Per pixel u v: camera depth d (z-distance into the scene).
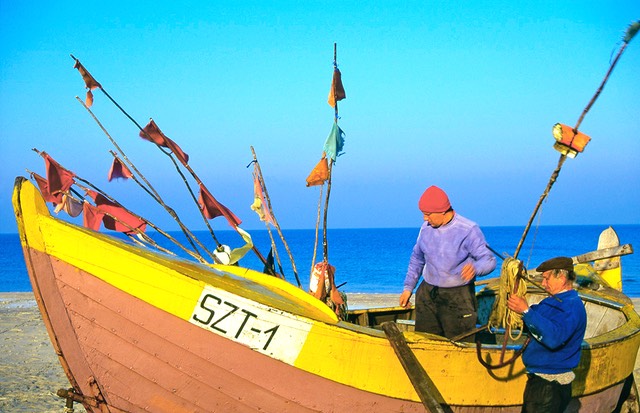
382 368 5.21
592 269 8.76
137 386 5.25
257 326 5.04
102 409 5.36
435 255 6.55
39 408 7.69
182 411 5.31
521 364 5.65
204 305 5.02
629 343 6.44
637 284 35.56
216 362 5.11
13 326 13.43
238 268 5.95
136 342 5.11
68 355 5.23
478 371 5.47
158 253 5.48
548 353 5.27
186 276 5.01
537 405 5.29
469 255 6.48
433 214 6.46
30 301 19.52
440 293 6.56
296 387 5.16
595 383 6.00
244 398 5.23
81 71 6.18
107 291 5.02
